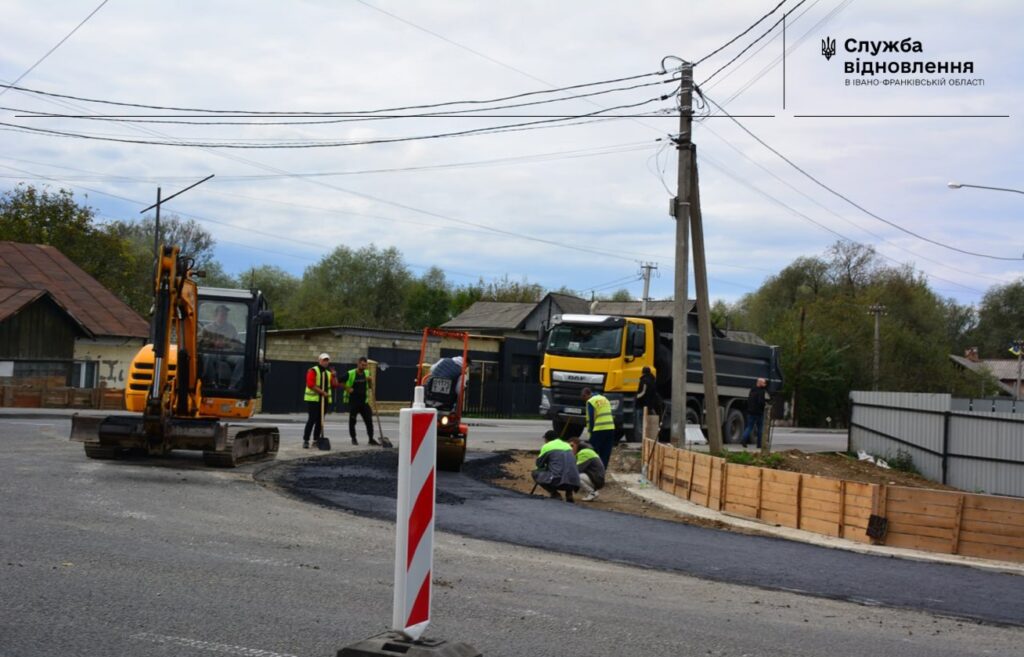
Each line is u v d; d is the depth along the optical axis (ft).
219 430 46.83
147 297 205.46
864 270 258.98
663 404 79.46
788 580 30.89
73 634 18.57
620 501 52.65
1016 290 295.48
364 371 67.36
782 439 115.65
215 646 18.35
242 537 30.12
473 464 63.36
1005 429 70.90
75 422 47.03
